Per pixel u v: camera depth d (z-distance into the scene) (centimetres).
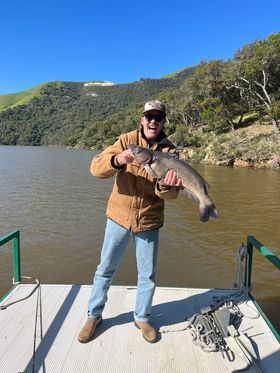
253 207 1730
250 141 4384
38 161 5216
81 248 1099
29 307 432
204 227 1337
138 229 366
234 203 1839
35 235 1236
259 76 5547
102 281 382
